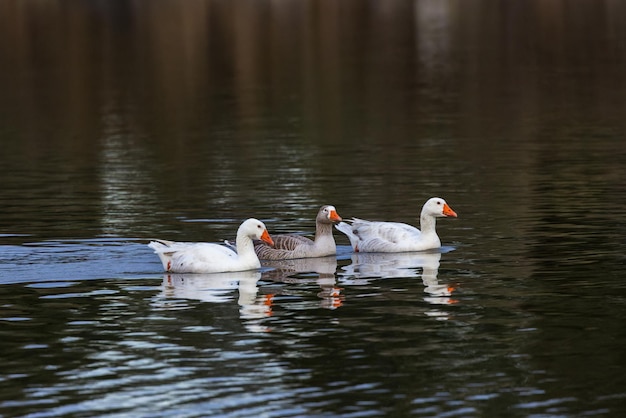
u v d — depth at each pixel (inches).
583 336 533.3
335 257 745.6
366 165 1138.7
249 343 527.2
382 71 2150.6
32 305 604.4
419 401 447.2
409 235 757.3
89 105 1761.8
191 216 876.0
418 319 567.5
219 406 443.2
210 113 1636.3
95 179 1079.6
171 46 2672.2
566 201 914.1
